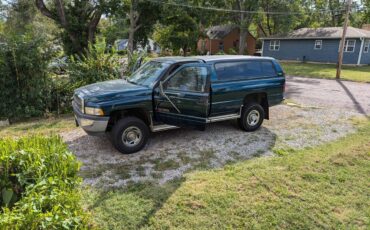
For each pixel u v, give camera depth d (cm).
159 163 450
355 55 2436
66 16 2002
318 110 824
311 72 1900
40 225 173
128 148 484
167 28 2691
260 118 620
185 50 2825
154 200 338
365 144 530
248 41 3856
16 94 760
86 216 202
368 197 347
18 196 238
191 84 512
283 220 303
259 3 2683
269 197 344
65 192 214
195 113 517
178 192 356
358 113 791
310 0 3366
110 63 903
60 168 245
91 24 2072
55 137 308
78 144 536
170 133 596
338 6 3375
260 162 450
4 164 243
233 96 568
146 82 518
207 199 340
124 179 396
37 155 249
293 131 621
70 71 865
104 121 460
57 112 818
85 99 465
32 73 770
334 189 365
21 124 702
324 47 2645
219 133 600
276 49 3072
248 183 378
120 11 2012
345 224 298
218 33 3794
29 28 952
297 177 395
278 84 633
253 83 592
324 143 546
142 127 493
